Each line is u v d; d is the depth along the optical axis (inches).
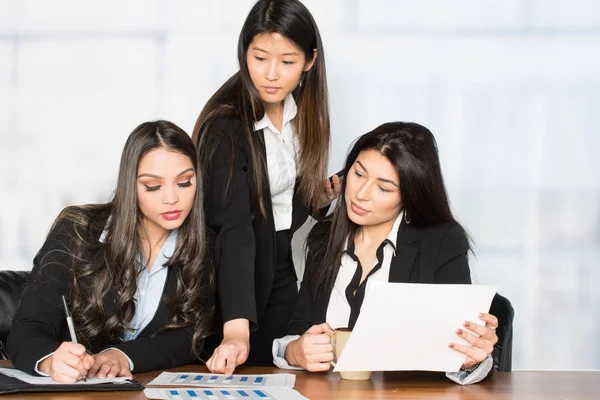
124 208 79.3
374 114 134.2
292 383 68.0
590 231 135.2
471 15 133.7
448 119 134.5
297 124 97.1
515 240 135.5
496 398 64.7
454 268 83.0
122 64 134.0
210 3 133.6
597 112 134.3
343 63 133.8
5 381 66.8
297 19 87.5
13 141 134.1
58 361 66.7
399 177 81.2
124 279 79.7
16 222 134.6
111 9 133.6
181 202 78.5
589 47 133.9
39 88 134.0
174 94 134.0
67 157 134.3
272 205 97.3
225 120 90.8
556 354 136.5
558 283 135.9
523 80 134.2
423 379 71.9
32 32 133.7
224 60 133.9
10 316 101.0
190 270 82.0
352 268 86.7
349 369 67.7
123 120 134.1
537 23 133.8
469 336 67.9
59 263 79.9
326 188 101.5
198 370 76.3
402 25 133.5
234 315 82.2
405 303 65.1
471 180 134.8
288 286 102.5
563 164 135.0
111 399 61.5
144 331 82.4
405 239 84.5
